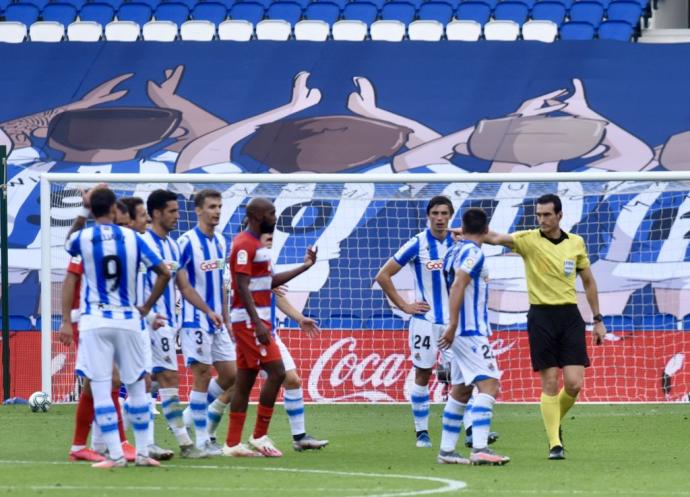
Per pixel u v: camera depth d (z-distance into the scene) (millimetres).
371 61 78000
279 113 74438
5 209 51750
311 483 26359
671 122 72688
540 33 80062
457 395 31562
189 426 40219
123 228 28734
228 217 58156
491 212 58656
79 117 74125
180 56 78625
